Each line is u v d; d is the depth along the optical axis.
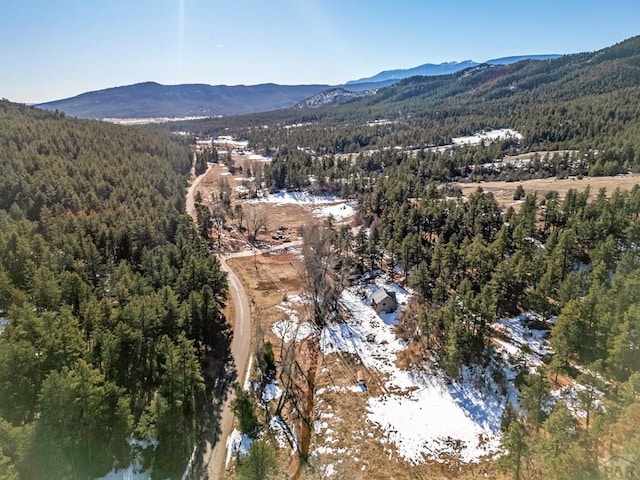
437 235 86.44
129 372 47.38
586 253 70.88
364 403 49.59
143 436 39.22
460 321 53.62
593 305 50.03
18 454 30.86
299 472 40.53
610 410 37.59
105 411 37.50
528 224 77.31
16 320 45.03
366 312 70.56
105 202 99.19
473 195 96.19
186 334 54.62
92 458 36.91
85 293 55.50
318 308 69.56
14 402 36.25
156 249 78.12
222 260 96.94
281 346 61.28
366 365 56.78
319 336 64.31
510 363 52.25
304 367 57.19
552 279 61.25
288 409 49.16
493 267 64.62
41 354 39.78
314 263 75.00
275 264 94.38
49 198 91.94
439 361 54.81
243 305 74.62
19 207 84.81
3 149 106.56
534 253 67.62
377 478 39.72
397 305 71.00
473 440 43.72
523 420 44.91
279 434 45.22
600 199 79.31
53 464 32.59
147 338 49.44
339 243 89.81
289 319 69.38
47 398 32.94
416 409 48.28
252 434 44.53
